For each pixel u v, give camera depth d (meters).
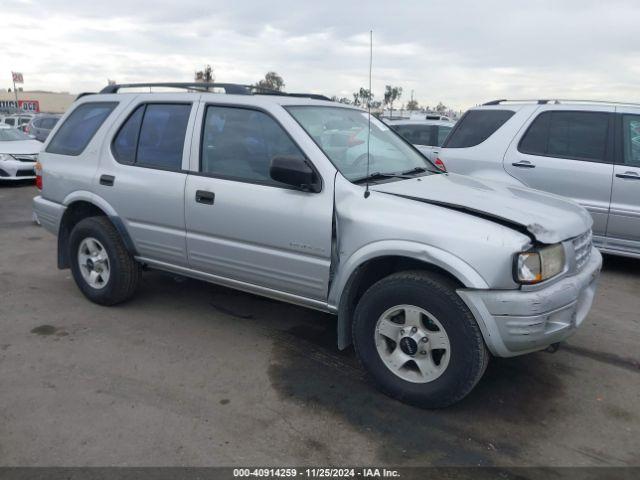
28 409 3.29
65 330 4.44
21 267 6.16
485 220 3.15
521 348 3.09
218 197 3.96
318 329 4.54
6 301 5.07
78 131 5.03
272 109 3.89
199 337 4.35
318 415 3.28
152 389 3.55
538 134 6.38
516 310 2.97
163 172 4.31
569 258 3.26
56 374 3.72
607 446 3.04
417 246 3.16
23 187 12.77
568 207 3.74
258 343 4.26
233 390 3.55
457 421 3.25
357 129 4.31
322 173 3.57
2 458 2.85
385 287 3.32
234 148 4.02
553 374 3.84
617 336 4.48
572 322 3.24
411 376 3.36
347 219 3.41
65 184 4.94
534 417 3.31
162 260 4.52
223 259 4.07
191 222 4.16
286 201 3.65
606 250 6.11
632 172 5.79
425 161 4.67
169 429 3.11
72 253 4.99
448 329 3.13
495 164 6.57
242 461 2.86
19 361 3.90
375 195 3.43
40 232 8.01
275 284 3.87
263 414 3.28
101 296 4.86
